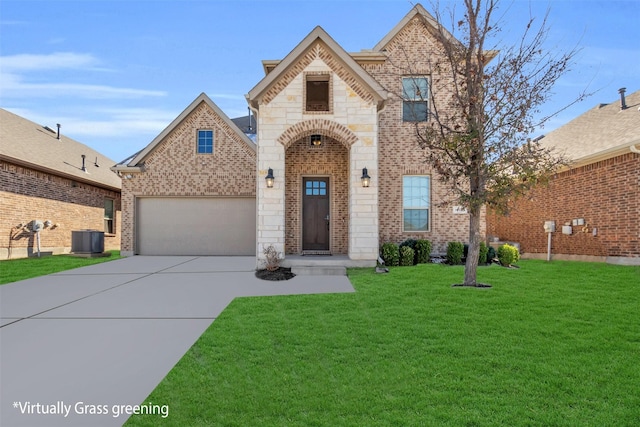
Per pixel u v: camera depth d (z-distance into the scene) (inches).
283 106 416.5
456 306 252.4
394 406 128.0
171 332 209.0
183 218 609.6
